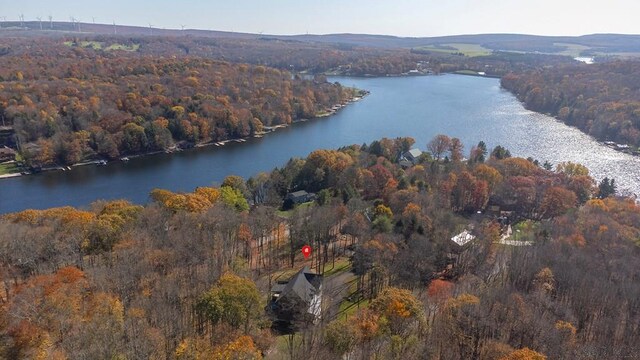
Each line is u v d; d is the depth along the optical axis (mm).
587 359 75812
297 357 81188
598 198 176625
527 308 86688
